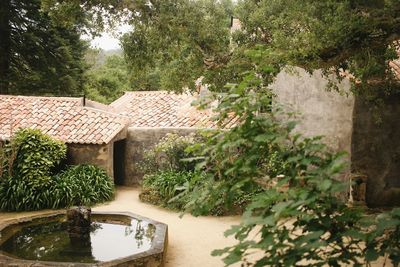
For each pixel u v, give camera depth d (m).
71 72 21.25
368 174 8.94
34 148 10.62
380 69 5.75
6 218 9.53
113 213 7.91
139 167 13.21
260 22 7.33
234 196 2.40
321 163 2.17
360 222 2.11
